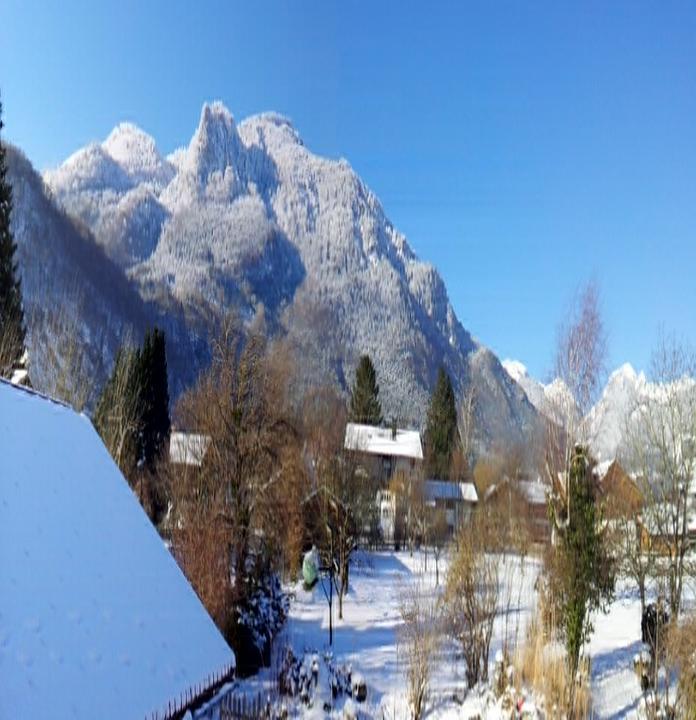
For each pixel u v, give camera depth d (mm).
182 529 21062
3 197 32906
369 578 34906
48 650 6930
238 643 17625
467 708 15648
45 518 8438
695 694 14016
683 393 26562
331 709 15383
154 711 7543
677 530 22625
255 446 23844
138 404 38094
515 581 27703
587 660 17234
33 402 10016
